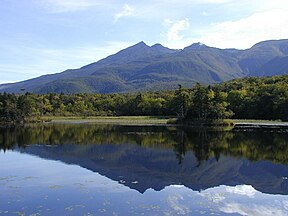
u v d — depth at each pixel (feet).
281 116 446.19
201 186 115.14
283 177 129.70
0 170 138.21
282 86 463.01
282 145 216.13
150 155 181.68
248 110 473.67
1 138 262.67
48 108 625.41
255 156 177.37
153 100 577.43
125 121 494.59
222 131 311.27
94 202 92.79
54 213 83.51
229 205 92.27
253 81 620.08
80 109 633.20
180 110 437.58
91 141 241.76
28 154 181.57
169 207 89.04
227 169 145.28
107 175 130.62
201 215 83.46
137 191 105.91
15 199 95.35
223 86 596.29
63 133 305.32
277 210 88.94
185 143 229.66
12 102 485.97
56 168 143.43
